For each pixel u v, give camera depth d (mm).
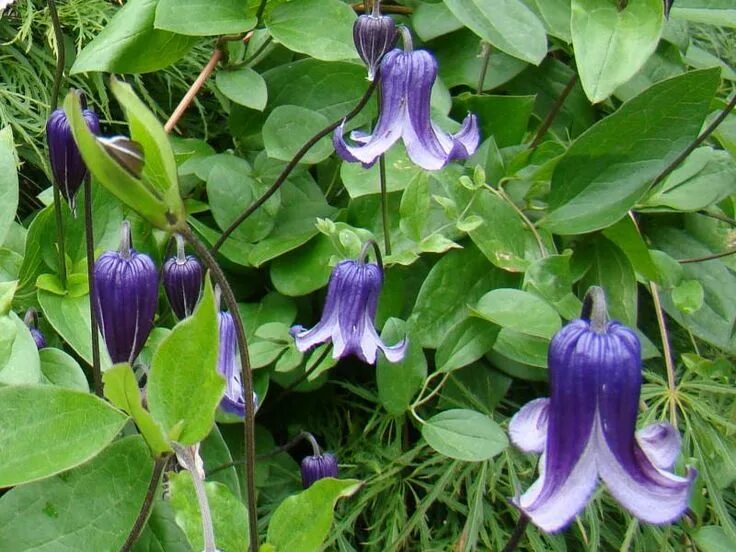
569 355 323
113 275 375
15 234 480
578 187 495
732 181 515
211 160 505
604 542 465
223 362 420
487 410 475
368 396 475
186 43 502
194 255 490
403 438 474
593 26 458
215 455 428
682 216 541
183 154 482
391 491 464
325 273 482
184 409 326
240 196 491
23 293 463
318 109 526
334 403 493
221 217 488
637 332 485
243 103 498
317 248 490
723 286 524
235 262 487
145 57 491
